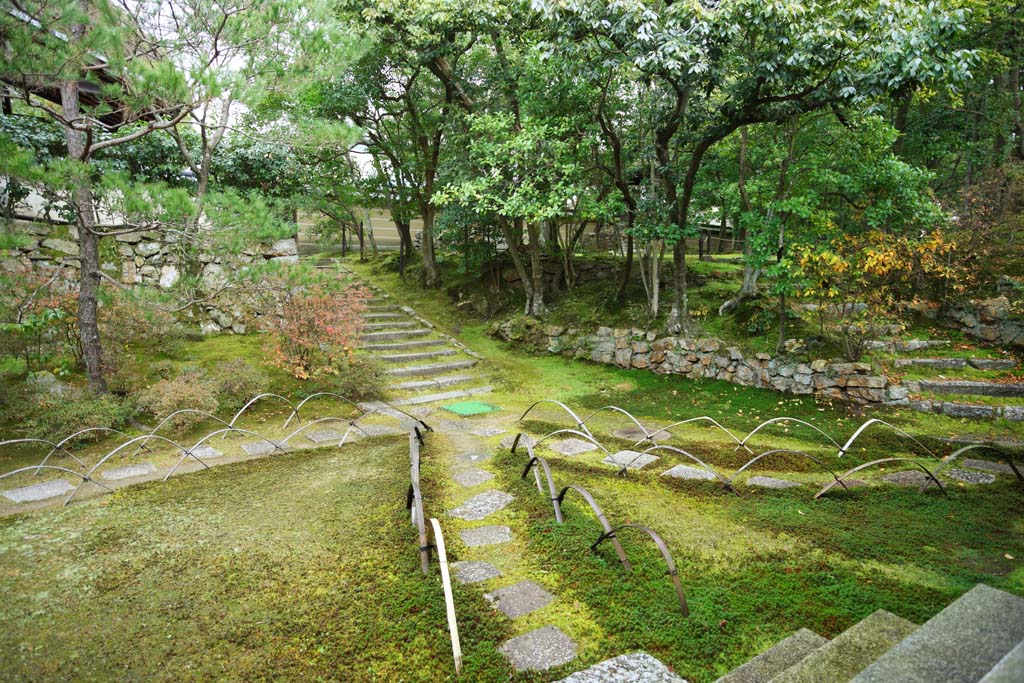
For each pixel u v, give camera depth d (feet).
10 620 9.06
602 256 36.73
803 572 10.23
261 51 21.04
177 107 18.39
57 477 15.80
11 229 23.52
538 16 23.76
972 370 22.82
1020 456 16.48
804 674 7.00
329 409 23.43
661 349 27.53
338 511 13.21
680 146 27.40
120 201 17.49
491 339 34.12
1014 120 31.78
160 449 18.24
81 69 18.39
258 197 21.62
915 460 16.11
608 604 9.39
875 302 22.86
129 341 24.85
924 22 17.90
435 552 11.17
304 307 24.80
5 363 18.89
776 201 23.77
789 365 23.62
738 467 16.33
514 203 25.88
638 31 19.26
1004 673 4.70
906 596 9.37
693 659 7.98
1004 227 27.61
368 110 36.78
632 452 17.85
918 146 33.83
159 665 7.96
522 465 16.43
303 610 9.25
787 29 18.98
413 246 50.85
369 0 27.78
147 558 11.03
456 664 7.75
